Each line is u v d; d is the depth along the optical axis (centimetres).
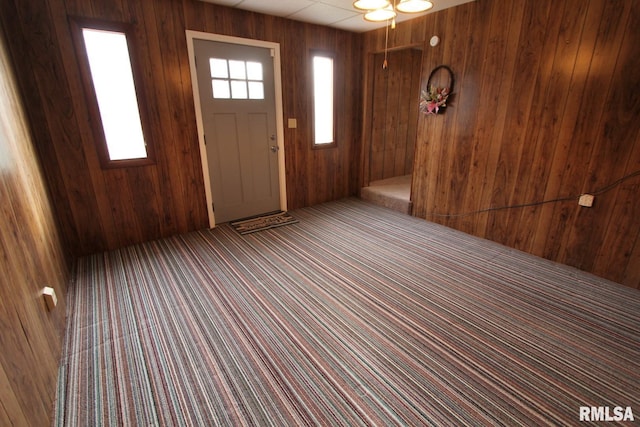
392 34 393
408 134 555
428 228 371
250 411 146
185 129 328
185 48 310
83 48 262
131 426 139
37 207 207
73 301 228
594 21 236
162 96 307
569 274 268
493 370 169
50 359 161
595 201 257
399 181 531
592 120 249
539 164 286
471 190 344
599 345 187
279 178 420
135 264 283
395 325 204
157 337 193
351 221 394
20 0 234
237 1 310
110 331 198
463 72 326
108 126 288
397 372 167
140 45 286
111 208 303
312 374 166
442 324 205
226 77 343
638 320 209
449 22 328
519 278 261
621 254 249
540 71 271
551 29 259
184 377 164
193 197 351
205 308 221
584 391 156
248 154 383
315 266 281
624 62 227
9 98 199
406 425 139
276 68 375
